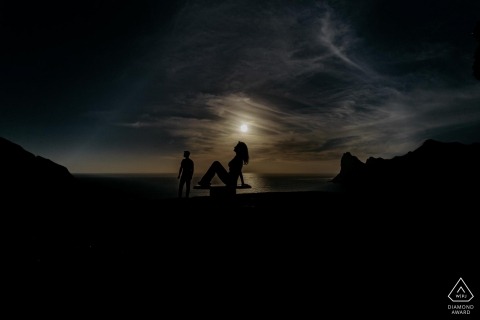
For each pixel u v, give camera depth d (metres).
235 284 3.67
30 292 3.46
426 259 4.52
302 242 5.55
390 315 2.84
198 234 6.20
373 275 3.90
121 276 3.99
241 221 7.28
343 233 6.20
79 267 4.32
